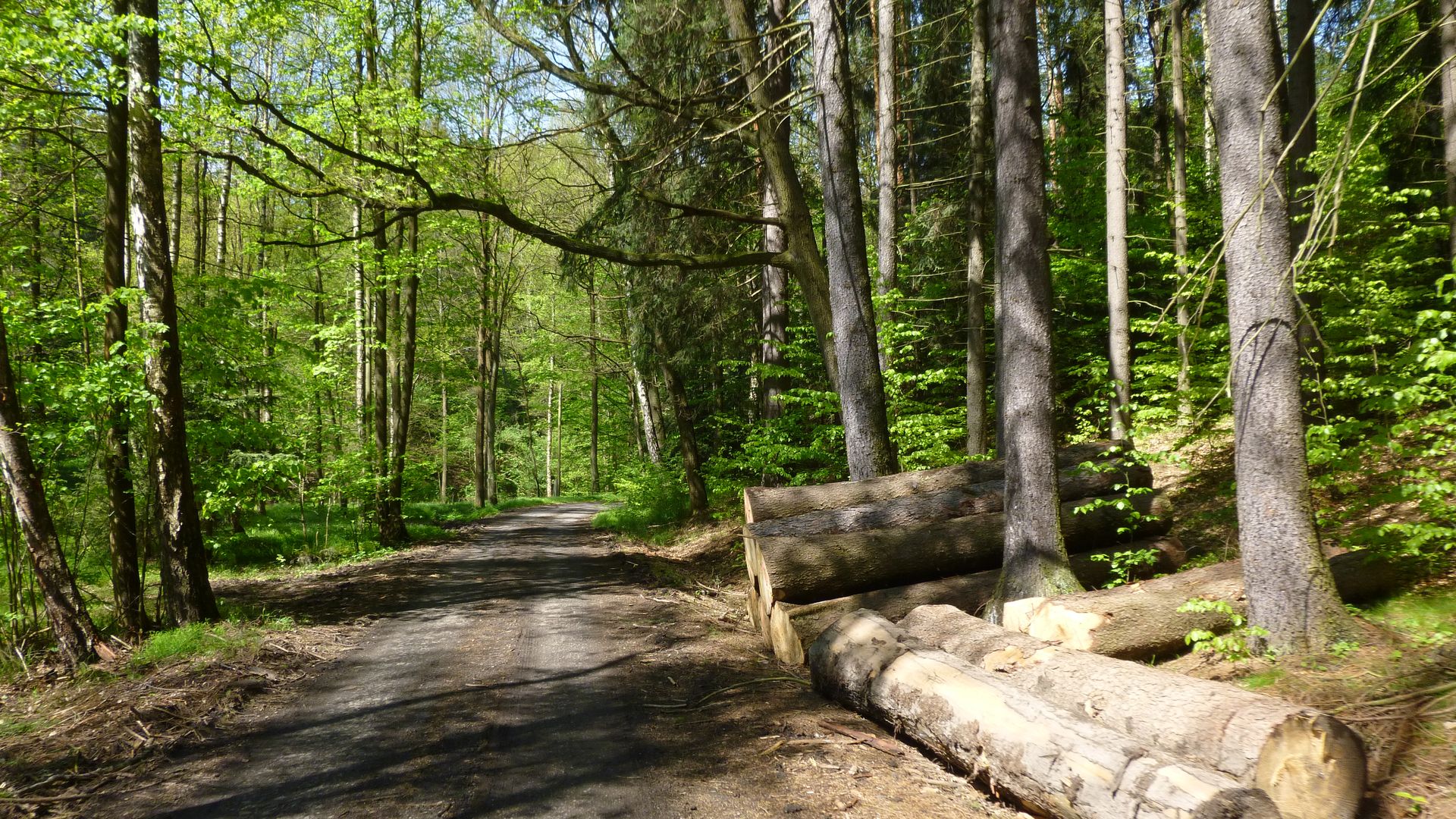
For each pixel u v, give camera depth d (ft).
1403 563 19.02
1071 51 56.03
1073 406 52.49
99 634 21.85
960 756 13.91
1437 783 11.25
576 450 149.18
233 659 21.03
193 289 34.58
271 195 38.40
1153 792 10.48
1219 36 16.58
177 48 26.08
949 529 24.80
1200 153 58.49
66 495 25.16
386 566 41.73
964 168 52.70
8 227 33.17
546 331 96.73
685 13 36.11
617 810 12.75
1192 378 29.22
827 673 18.72
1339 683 14.40
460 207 28.14
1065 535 24.18
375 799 13.15
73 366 23.39
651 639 24.81
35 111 26.68
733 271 53.16
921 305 49.98
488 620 27.25
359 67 43.47
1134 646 17.98
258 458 31.89
